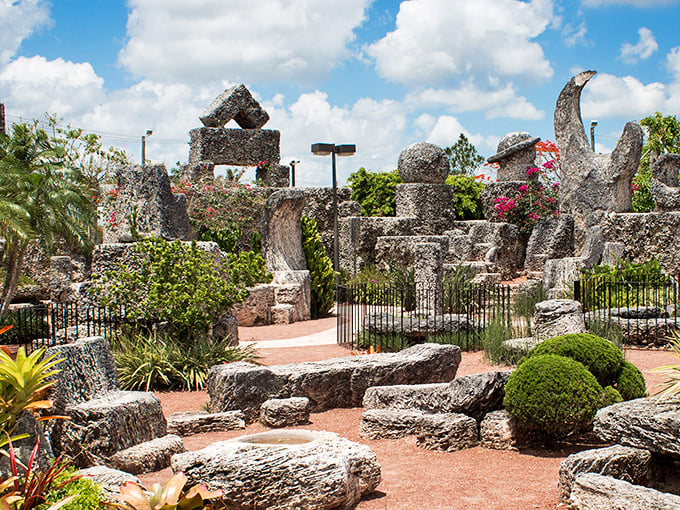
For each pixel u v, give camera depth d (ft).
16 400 16.40
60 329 44.34
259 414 27.37
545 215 77.77
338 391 29.40
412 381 30.22
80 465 20.79
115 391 23.72
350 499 17.22
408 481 19.57
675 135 104.53
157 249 36.86
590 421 21.70
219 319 39.78
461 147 202.69
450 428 22.76
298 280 61.31
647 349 39.73
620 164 62.39
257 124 76.48
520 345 36.27
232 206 69.10
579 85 65.72
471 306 55.11
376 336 43.19
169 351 34.55
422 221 79.87
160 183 41.60
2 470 16.01
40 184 66.08
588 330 40.40
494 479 19.61
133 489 13.00
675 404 18.66
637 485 16.43
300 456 16.61
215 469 16.15
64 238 74.54
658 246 59.88
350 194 79.15
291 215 63.98
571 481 17.31
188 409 29.12
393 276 66.54
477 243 76.69
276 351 43.19
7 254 65.26
